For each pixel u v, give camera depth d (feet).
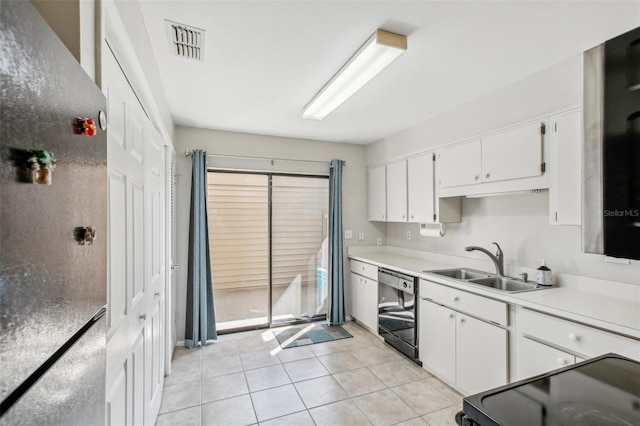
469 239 9.74
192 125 10.99
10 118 1.33
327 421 6.70
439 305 8.34
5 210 1.31
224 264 12.01
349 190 13.70
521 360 6.18
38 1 2.45
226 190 12.00
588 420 2.19
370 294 11.68
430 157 10.02
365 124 10.92
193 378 8.47
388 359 9.61
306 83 7.58
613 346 4.76
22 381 1.41
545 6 4.87
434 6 4.87
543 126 6.63
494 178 7.72
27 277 1.46
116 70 3.73
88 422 2.19
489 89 7.97
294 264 13.03
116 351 3.65
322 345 10.66
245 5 4.81
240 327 12.09
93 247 2.32
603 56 3.16
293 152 12.72
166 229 8.54
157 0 4.63
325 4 4.80
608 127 3.12
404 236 13.06
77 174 2.05
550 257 7.42
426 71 7.00
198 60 6.44
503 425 2.11
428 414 6.92
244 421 6.70
